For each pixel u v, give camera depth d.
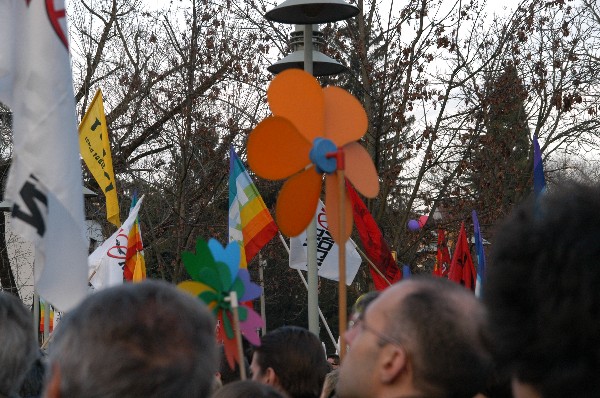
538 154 9.52
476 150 21.80
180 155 24.06
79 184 5.12
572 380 1.81
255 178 23.45
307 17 10.29
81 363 2.01
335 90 5.93
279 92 5.79
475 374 2.55
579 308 1.80
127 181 25.67
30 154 5.03
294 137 5.73
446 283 2.73
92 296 2.14
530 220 1.94
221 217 25.39
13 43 5.15
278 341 5.02
